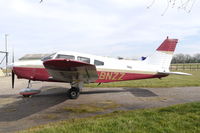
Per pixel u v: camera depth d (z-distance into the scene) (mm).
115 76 6785
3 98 5887
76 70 4895
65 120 3430
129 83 9812
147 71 7199
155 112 3674
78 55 6180
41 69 5953
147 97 5953
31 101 5367
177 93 6703
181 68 28531
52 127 2877
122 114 3725
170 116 3330
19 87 8906
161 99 5574
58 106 4699
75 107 4574
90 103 5055
